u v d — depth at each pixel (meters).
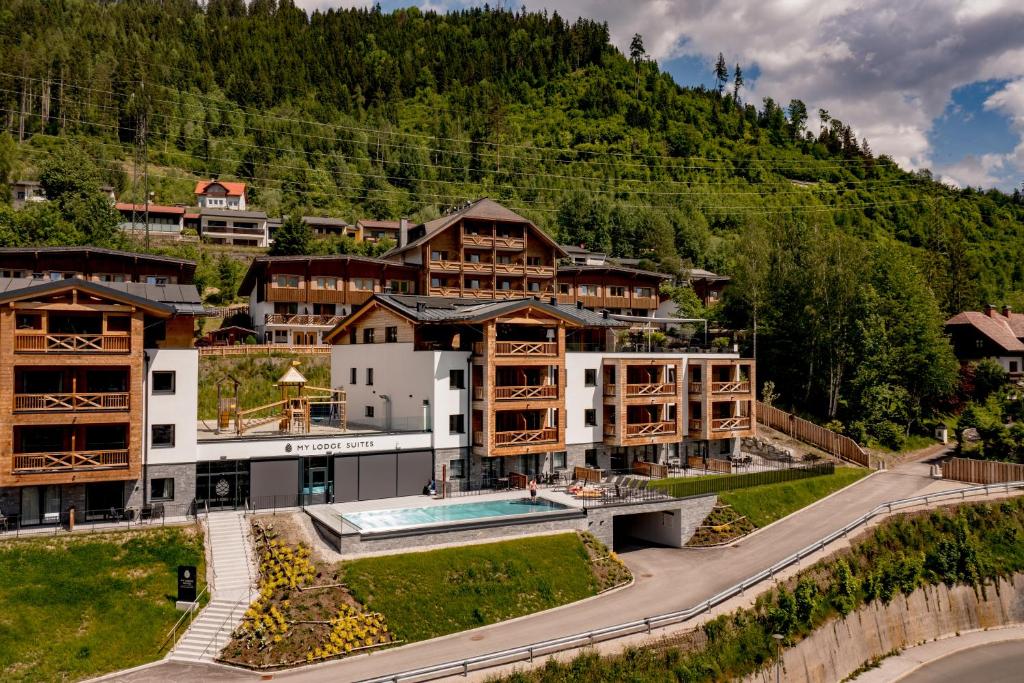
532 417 54.31
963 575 50.66
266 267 77.94
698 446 63.59
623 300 95.62
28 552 34.97
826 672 39.91
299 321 78.06
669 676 33.09
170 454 41.75
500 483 51.19
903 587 47.38
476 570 38.06
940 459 70.50
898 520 51.31
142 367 39.75
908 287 80.12
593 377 57.25
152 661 31.12
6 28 196.75
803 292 78.44
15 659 29.80
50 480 37.47
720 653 35.19
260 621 32.72
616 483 49.66
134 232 115.19
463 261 81.19
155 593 34.59
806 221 162.38
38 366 37.59
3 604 31.88
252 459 43.78
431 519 41.41
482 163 183.50
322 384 70.25
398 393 53.56
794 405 78.56
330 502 45.81
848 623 42.72
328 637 32.53
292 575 35.25
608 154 193.12
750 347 82.75
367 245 115.00
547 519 42.84
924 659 44.69
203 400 64.69
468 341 52.72
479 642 33.47
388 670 30.50
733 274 90.69
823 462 65.81
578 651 32.03
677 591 40.22
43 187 100.94
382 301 55.31
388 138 189.25
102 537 37.00
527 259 86.06
